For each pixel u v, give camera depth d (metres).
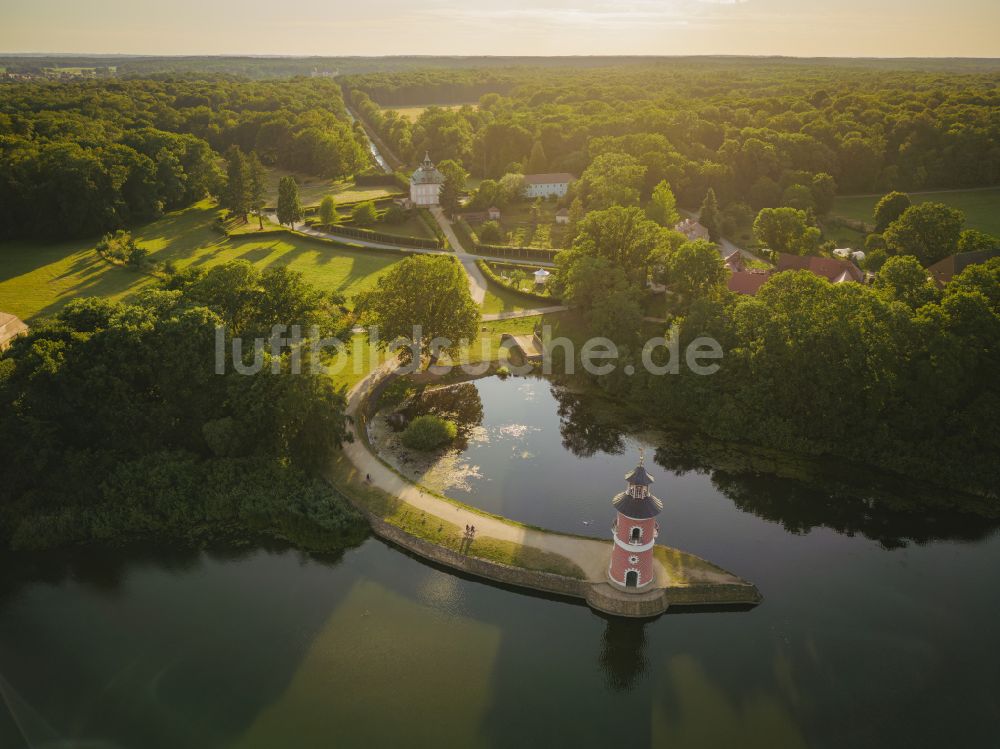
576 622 60.06
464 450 85.19
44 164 163.38
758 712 51.50
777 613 60.47
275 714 51.38
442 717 51.19
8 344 90.44
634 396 95.44
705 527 71.69
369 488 74.81
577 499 76.00
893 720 50.72
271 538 69.38
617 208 122.00
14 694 52.69
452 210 186.75
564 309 124.81
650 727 50.50
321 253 158.25
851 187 194.00
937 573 64.88
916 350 78.50
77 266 143.75
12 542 68.69
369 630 58.81
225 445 74.62
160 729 50.19
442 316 100.88
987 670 54.59
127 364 75.38
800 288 88.69
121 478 73.12
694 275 103.69
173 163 185.75
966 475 75.31
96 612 61.00
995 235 149.75
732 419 86.19
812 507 74.56
